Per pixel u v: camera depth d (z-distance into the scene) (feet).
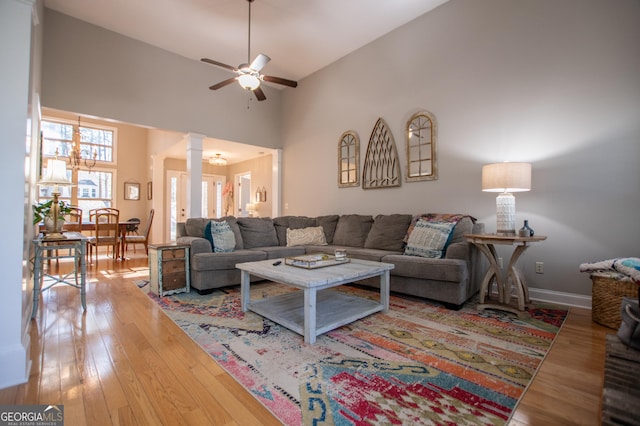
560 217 9.56
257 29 14.10
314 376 5.31
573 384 5.04
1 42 5.32
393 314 8.62
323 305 8.59
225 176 29.19
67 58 13.16
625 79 8.54
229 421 4.17
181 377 5.28
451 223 10.42
